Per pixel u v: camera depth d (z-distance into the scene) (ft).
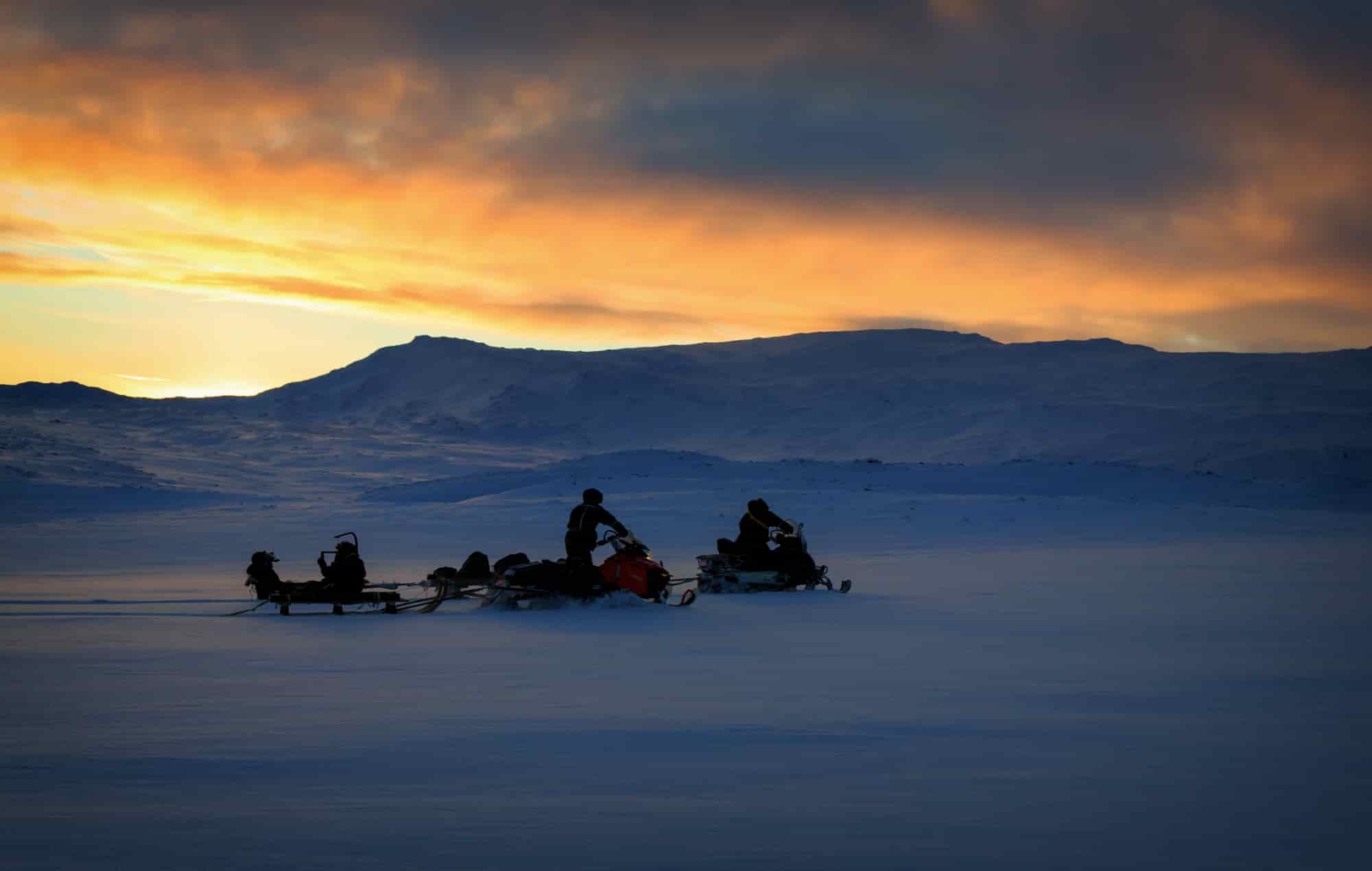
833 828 15.66
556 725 22.74
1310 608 45.75
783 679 28.50
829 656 32.89
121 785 18.10
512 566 50.47
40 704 25.07
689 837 15.26
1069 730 22.15
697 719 23.24
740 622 42.55
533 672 29.86
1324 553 84.17
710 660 32.17
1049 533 109.19
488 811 16.56
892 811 16.47
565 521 122.62
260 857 14.37
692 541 102.01
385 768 19.17
